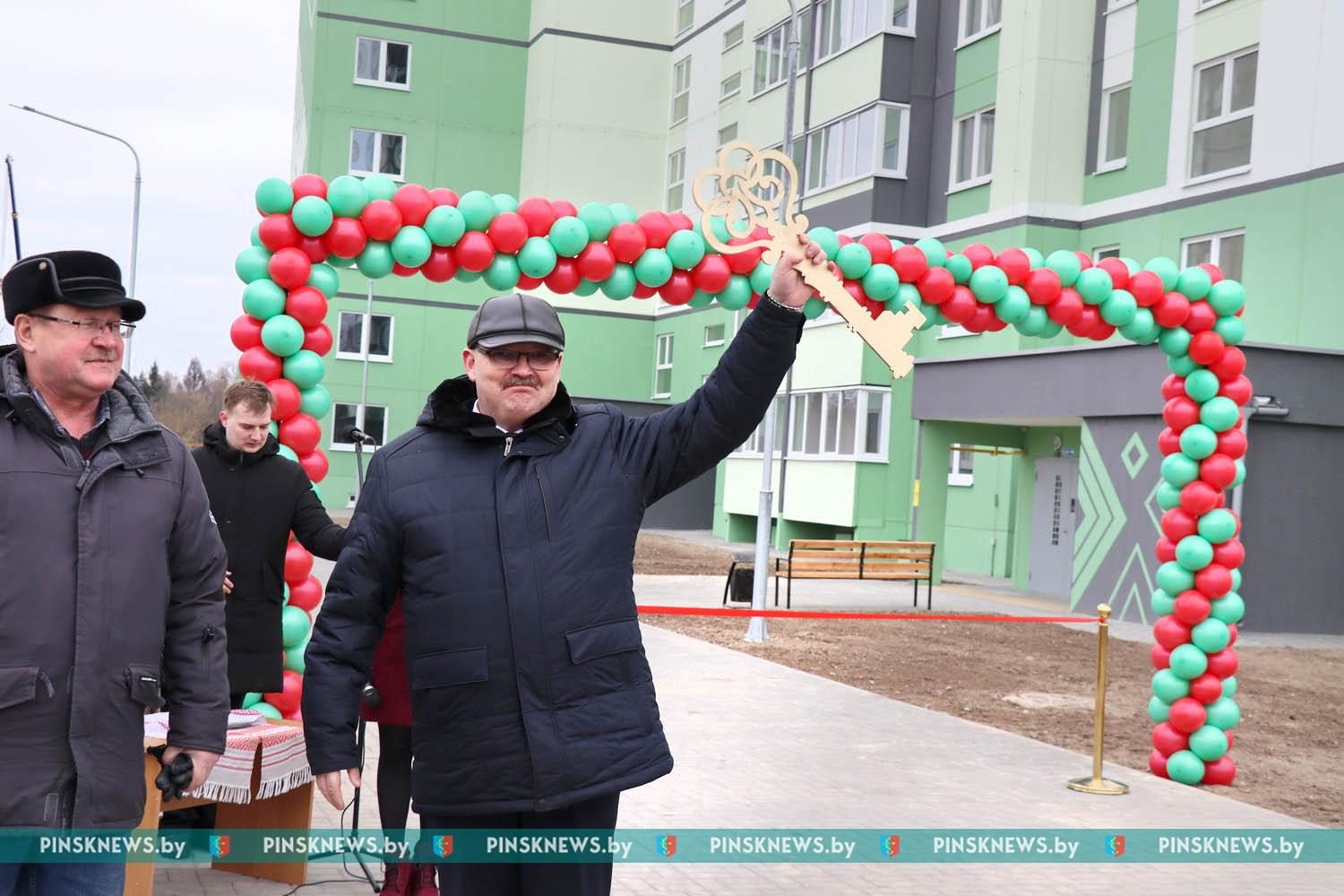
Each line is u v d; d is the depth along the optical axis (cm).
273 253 676
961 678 1259
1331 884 599
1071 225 2369
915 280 800
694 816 675
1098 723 789
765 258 344
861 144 2673
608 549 335
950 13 2608
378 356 3847
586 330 3944
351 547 339
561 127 3934
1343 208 1861
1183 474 877
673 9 4003
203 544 325
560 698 322
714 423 342
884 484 2691
